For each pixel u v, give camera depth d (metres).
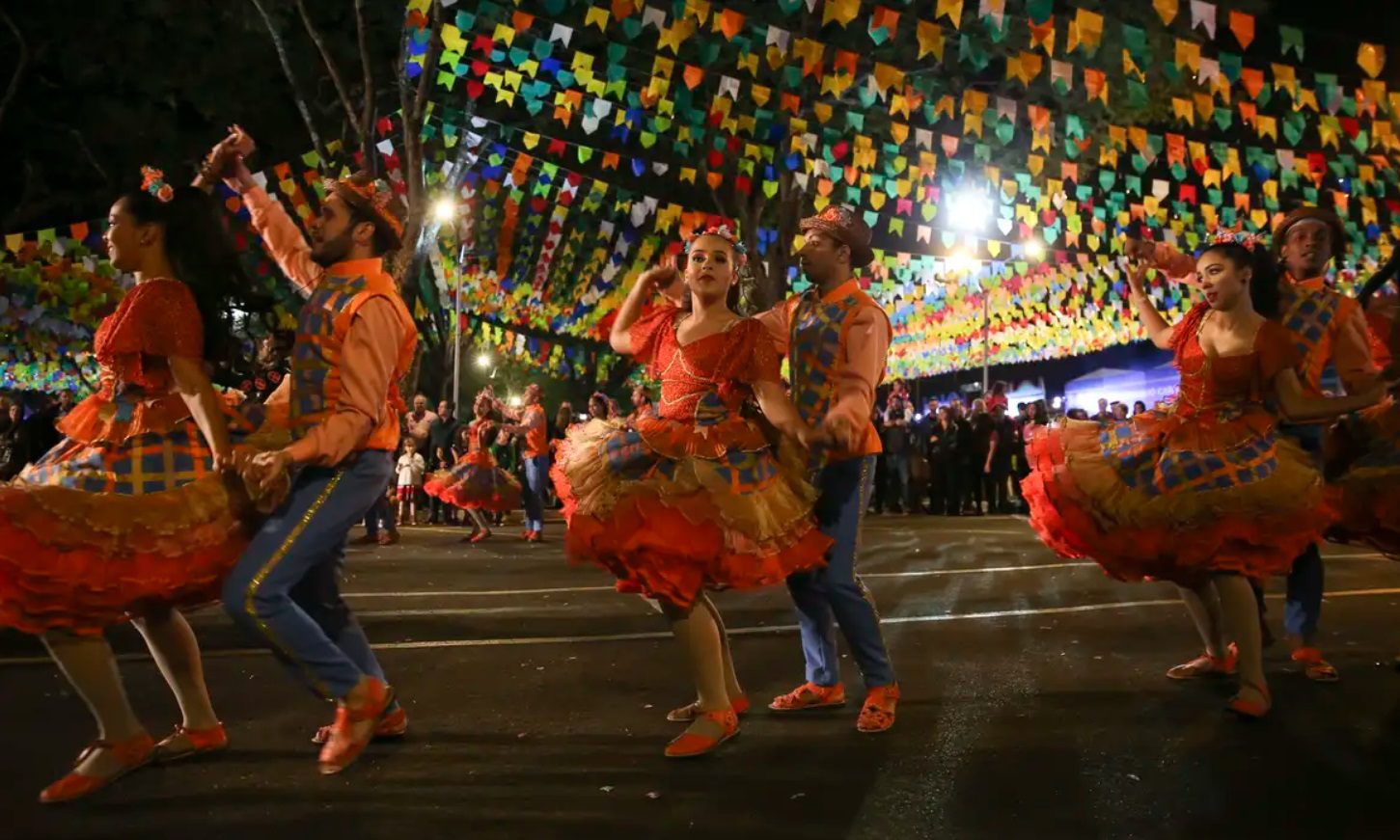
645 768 3.81
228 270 3.79
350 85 16.00
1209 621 4.96
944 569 9.20
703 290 4.07
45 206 17.84
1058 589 7.89
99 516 3.34
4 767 3.81
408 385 16.27
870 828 3.22
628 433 4.02
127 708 3.62
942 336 24.23
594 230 19.16
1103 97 9.77
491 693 4.91
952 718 4.43
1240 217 14.01
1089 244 14.97
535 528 12.72
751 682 5.12
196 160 17.61
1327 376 6.70
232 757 3.92
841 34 13.24
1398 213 13.89
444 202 15.98
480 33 13.38
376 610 7.26
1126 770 3.74
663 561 3.85
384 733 4.12
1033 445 4.95
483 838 3.15
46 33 16.34
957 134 14.23
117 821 3.28
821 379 4.28
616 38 13.32
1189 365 4.66
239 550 3.68
